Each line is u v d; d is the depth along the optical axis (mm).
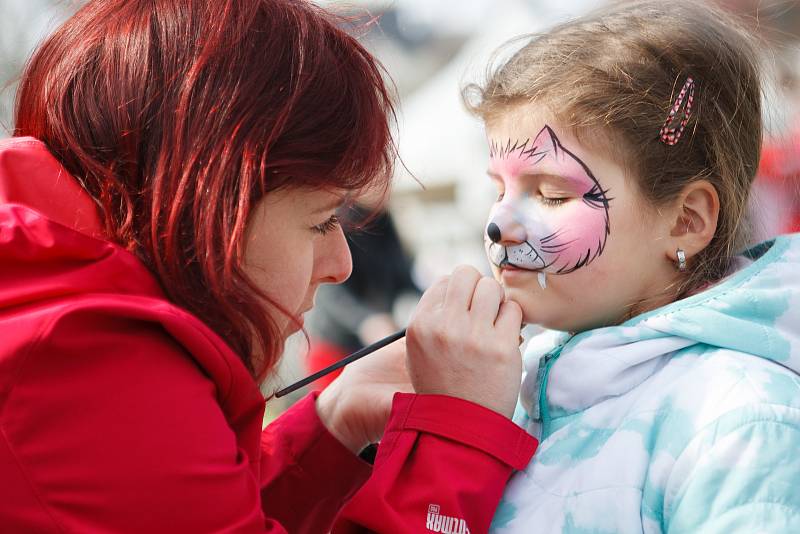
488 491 1191
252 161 1124
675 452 1145
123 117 1136
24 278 1063
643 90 1271
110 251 1100
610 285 1286
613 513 1159
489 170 1380
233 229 1118
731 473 1087
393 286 4230
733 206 1316
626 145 1262
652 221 1280
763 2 2092
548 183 1285
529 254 1291
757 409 1110
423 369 1289
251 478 1138
